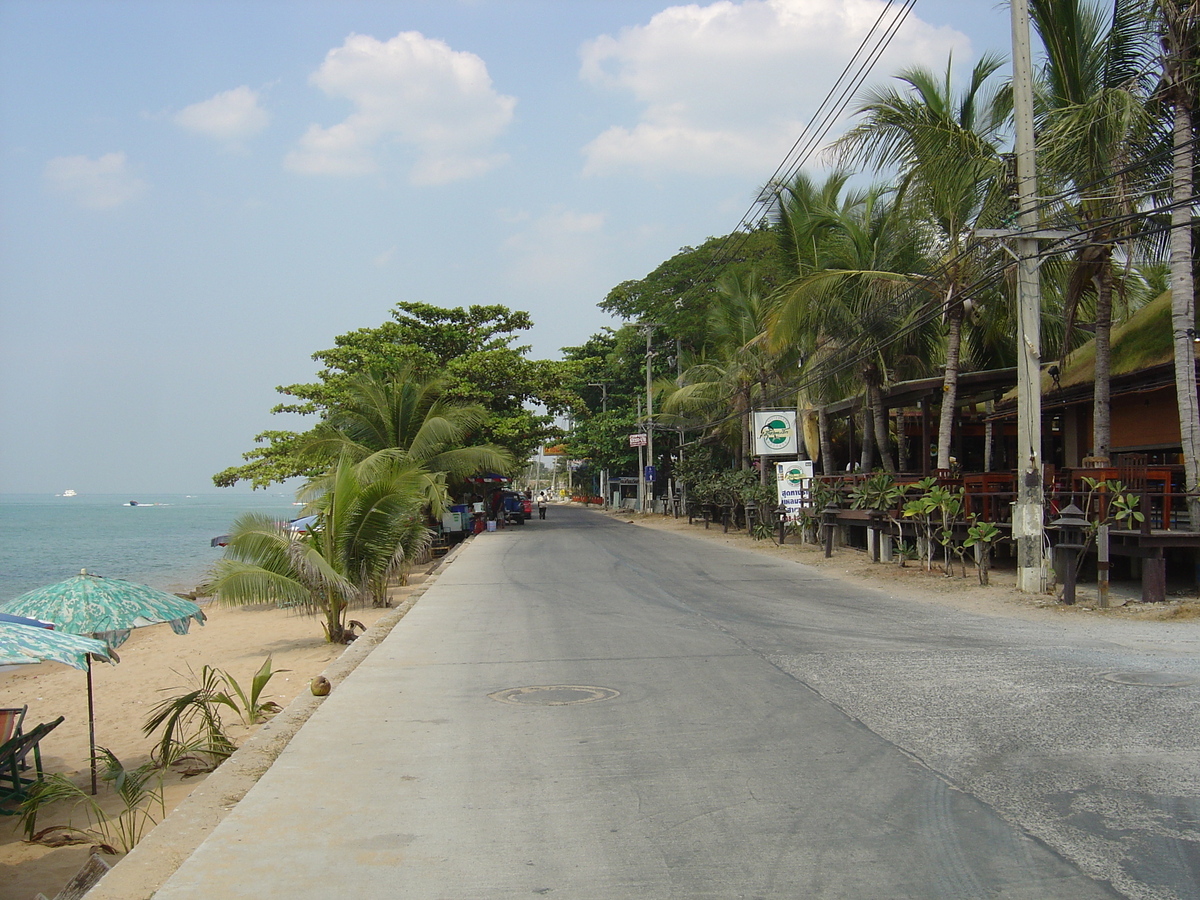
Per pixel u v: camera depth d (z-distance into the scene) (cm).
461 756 637
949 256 1989
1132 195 1431
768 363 3428
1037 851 457
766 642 1076
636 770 599
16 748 867
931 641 1066
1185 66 1412
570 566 2162
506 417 4378
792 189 2736
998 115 1859
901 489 1919
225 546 1616
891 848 464
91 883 555
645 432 6175
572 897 415
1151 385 1867
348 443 3344
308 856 465
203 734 1052
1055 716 707
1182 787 544
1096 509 1423
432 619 1331
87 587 984
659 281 6038
